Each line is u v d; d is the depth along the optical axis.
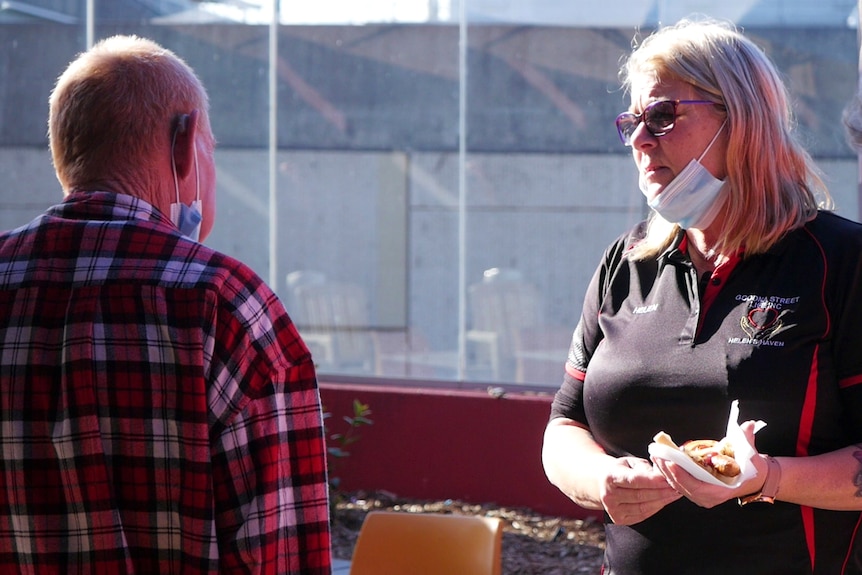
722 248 2.05
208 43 8.07
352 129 7.79
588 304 2.33
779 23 6.68
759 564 1.94
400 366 7.50
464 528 3.24
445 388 7.21
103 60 1.78
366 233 7.72
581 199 7.29
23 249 1.72
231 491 1.63
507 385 7.11
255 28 7.97
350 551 5.44
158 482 1.62
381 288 7.64
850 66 6.53
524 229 7.38
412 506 6.28
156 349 1.63
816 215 2.05
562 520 6.05
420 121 7.64
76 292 1.67
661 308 2.12
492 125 7.44
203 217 1.90
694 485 1.73
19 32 8.41
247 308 1.67
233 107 8.04
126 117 1.75
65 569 1.63
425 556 3.24
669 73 2.09
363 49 7.75
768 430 1.93
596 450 2.13
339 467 6.60
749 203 2.02
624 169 7.18
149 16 8.17
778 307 1.96
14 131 8.46
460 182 7.53
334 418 6.64
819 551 1.94
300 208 7.91
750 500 1.85
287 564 1.71
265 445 1.66
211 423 1.63
